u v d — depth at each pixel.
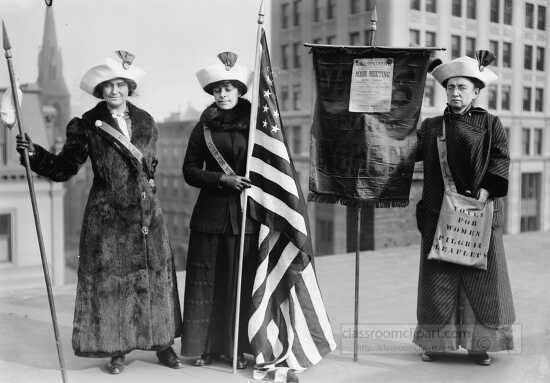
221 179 3.91
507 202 23.97
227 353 4.05
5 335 4.76
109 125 3.85
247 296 4.05
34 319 5.26
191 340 3.99
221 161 3.99
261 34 4.00
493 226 4.05
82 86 3.86
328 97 4.19
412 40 15.86
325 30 23.94
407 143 4.15
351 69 4.14
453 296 4.10
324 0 23.73
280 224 3.95
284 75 27.06
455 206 3.98
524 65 20.36
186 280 4.07
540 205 24.77
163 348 3.91
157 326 3.88
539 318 5.29
